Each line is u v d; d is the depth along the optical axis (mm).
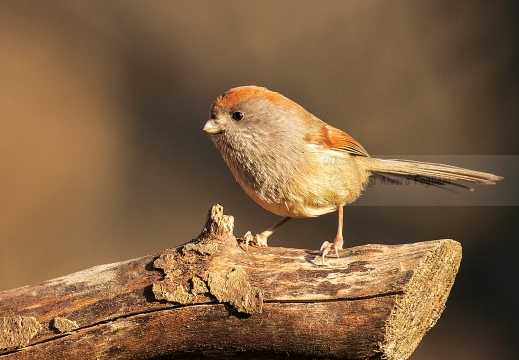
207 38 16438
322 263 6141
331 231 13914
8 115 15211
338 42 16234
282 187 7871
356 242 13820
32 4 16656
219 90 15828
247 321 6027
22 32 16328
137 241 13961
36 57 16062
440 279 6223
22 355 6258
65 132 15305
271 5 16641
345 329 5871
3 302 6379
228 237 6359
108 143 15305
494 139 15156
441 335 12961
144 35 16484
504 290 13531
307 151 7832
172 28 16578
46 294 6359
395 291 5816
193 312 6102
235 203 14453
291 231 13883
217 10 16688
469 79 15750
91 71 16109
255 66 16047
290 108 8000
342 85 15766
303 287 5992
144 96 15906
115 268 6395
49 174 14766
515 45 15992
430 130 15266
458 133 15172
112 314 6195
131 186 14797
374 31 16312
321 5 16578
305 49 16188
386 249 6148
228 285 6035
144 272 6293
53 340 6246
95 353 6246
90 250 13773
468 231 14148
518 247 13984
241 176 8031
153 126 15562
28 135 15078
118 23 16625
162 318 6152
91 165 15008
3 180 14500
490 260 13898
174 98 15828
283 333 5988
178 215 14312
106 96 15836
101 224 14195
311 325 5934
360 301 5871
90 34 16516
